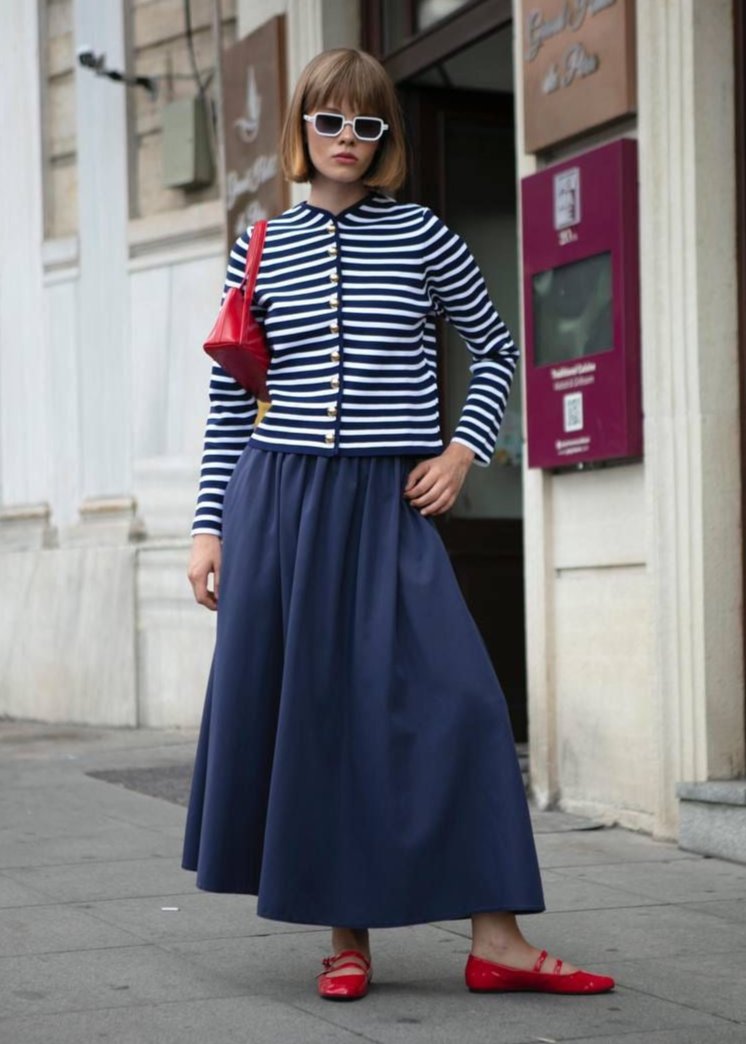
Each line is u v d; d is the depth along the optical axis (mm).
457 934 4129
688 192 5469
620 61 5727
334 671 3412
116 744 8727
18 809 6312
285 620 3439
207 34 9641
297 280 3510
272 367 3566
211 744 3482
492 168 8156
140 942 4027
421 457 3543
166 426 9719
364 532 3455
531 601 6324
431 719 3373
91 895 4637
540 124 6203
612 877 4953
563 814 6133
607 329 5805
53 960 3832
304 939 4062
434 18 7645
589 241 5871
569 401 5984
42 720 10375
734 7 5508
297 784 3357
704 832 5324
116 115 10070
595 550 6020
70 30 10508
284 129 3594
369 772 3357
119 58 10062
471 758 3377
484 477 8148
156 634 9570
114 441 10055
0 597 10766
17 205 10797
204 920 4289
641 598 5766
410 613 3418
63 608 10195
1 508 10898
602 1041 3115
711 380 5469
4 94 10945
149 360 9820
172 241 9695
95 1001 3445
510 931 3498
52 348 10508
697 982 3619
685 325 5484
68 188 10562
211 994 3506
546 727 6258
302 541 3428
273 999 3459
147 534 9812
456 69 7918
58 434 10461
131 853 5328
